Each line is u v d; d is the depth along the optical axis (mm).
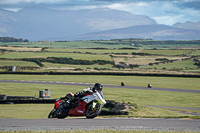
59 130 14633
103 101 16609
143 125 16516
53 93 87562
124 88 100750
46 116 38125
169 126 16266
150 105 66000
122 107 41812
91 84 110625
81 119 18750
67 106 17438
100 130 14164
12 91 92188
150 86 102812
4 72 154625
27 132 13797
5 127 15766
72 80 124750
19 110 49531
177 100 74688
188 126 16297
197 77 133375
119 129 15203
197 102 71312
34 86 104750
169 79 129125
